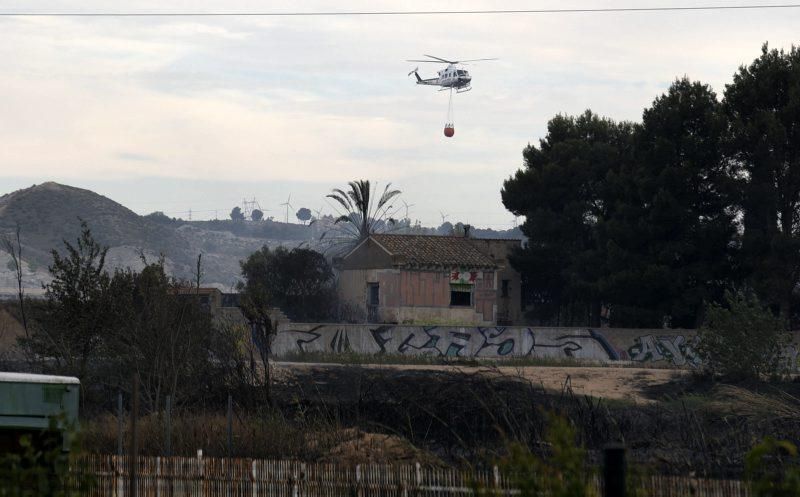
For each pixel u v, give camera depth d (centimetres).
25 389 4541
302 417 8738
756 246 19812
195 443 7588
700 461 7138
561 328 19688
